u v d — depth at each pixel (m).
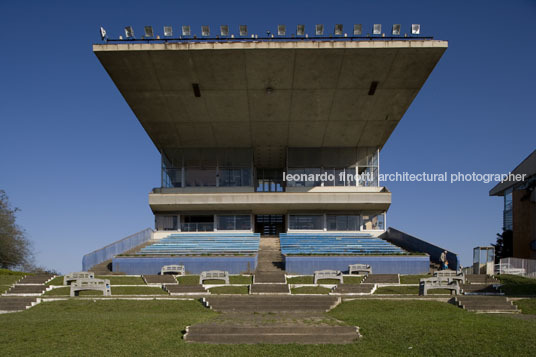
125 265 29.97
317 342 12.32
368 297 19.31
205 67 31.33
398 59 30.59
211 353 11.26
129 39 30.27
